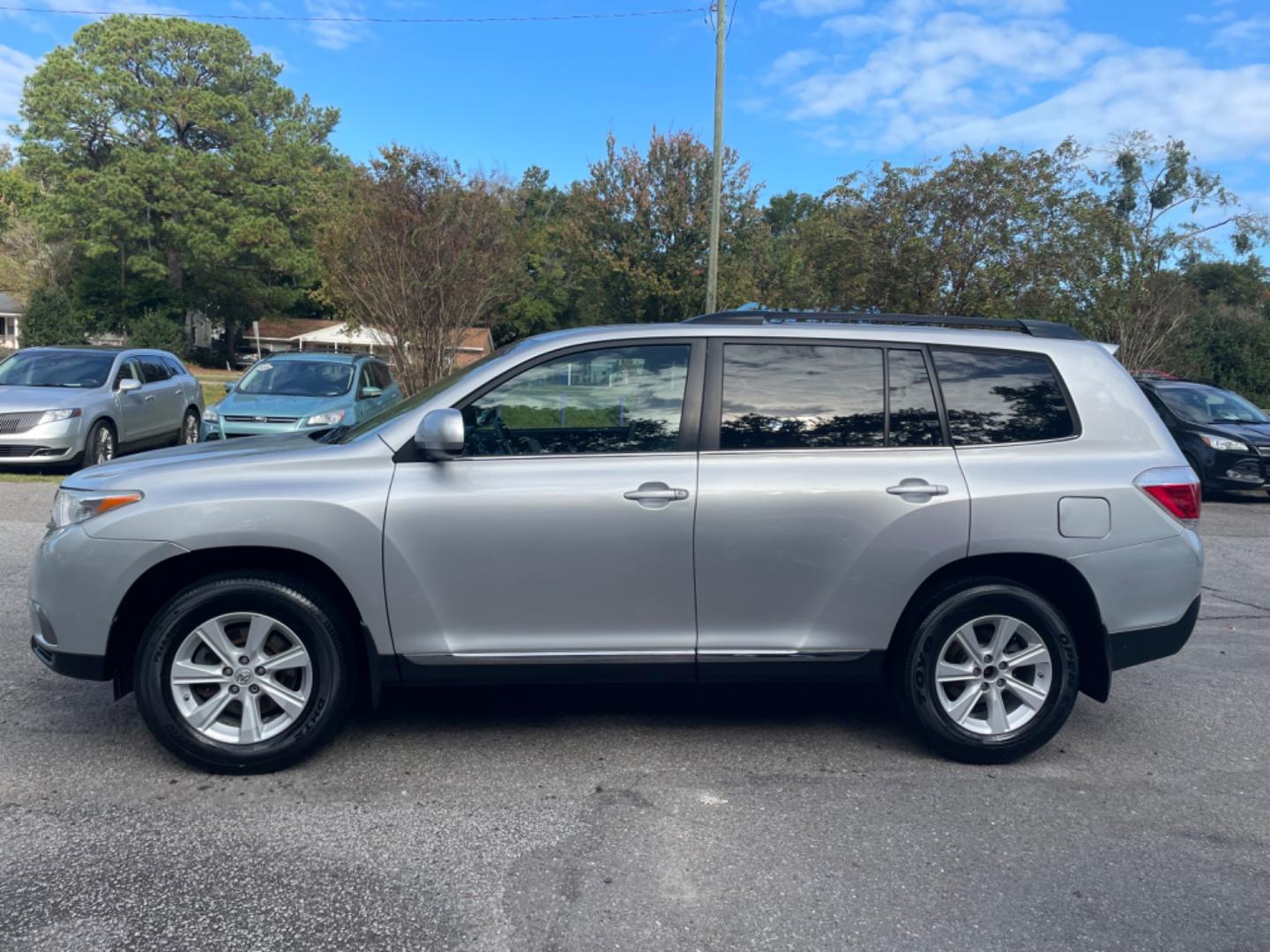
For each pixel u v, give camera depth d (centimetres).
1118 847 340
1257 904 304
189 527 368
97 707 452
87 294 5328
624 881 311
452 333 1861
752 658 395
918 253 1873
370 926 283
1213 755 426
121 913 287
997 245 1870
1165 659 574
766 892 305
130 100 5206
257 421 1152
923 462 398
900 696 409
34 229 5450
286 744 381
